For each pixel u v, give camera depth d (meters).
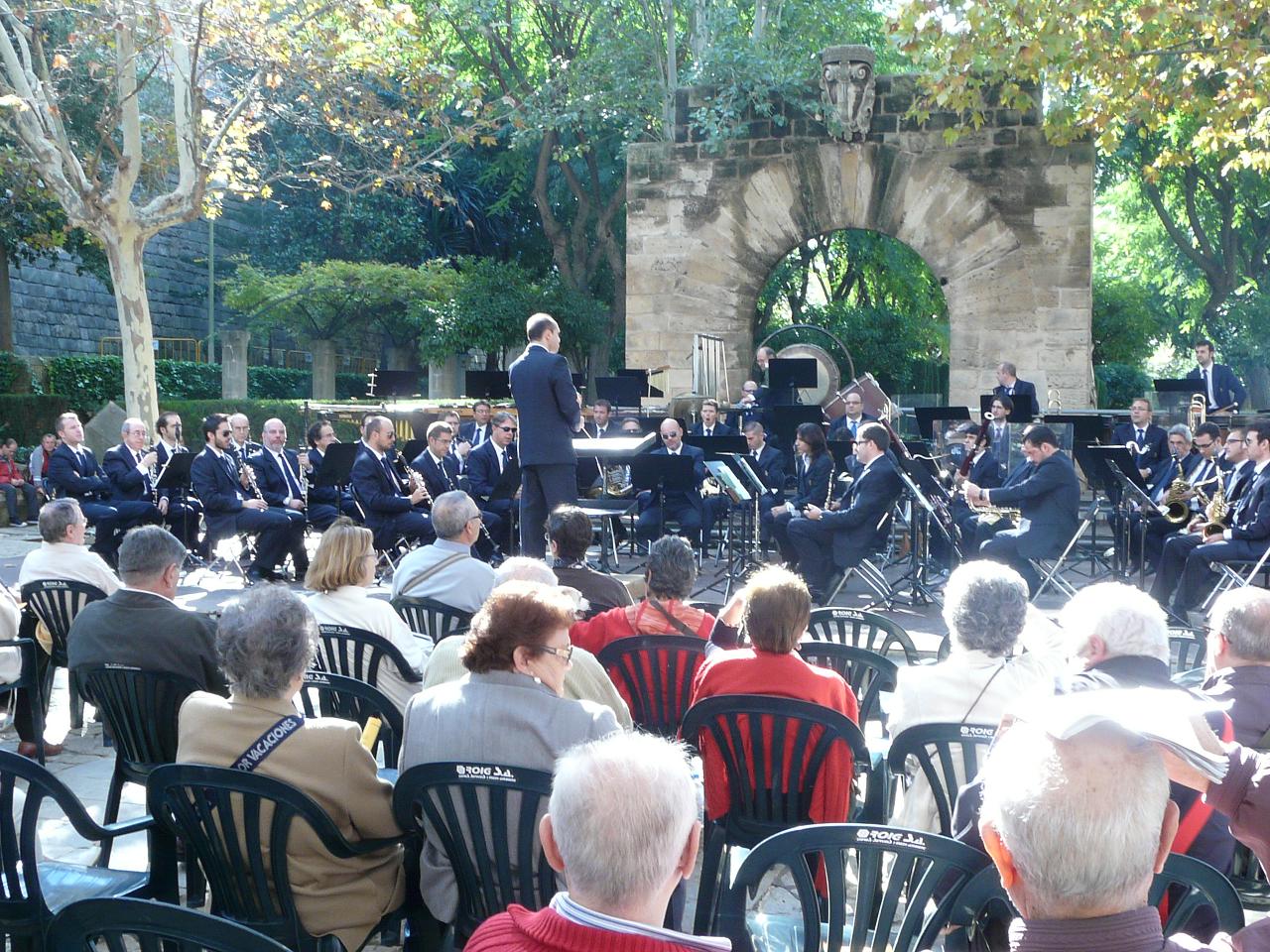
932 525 11.29
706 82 19.41
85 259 26.61
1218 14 12.65
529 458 9.09
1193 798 3.15
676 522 13.18
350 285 27.20
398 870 3.54
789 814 4.03
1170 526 10.85
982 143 18.14
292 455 12.47
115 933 2.36
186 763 3.36
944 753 3.74
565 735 3.31
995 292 18.22
